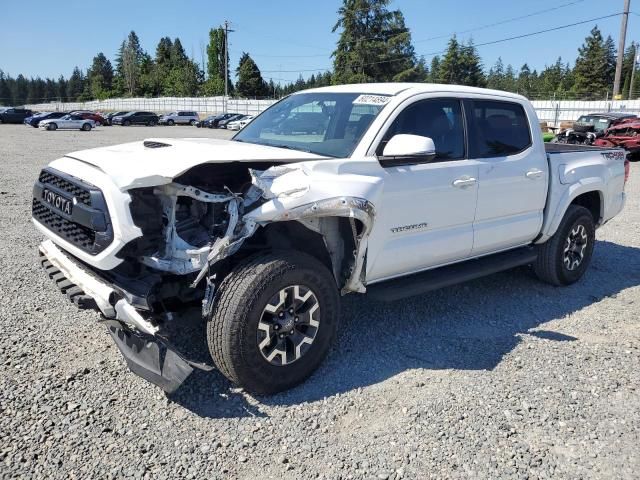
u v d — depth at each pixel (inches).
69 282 142.1
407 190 160.2
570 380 150.2
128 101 3368.6
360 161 150.3
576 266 232.2
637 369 157.6
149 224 128.6
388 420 129.7
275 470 111.7
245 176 147.5
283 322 135.9
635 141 745.0
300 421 128.6
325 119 175.0
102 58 5182.1
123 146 160.1
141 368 129.5
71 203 133.2
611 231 340.5
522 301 214.1
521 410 134.9
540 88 3821.4
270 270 131.7
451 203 174.4
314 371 146.4
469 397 139.9
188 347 159.0
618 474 113.0
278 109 201.0
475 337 177.9
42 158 694.5
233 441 120.3
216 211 134.3
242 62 3764.8
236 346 128.7
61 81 5831.7
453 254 181.9
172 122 2176.4
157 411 129.6
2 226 299.7
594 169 234.8
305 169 140.6
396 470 112.3
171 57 4505.4
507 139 197.9
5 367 144.8
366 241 152.2
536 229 211.3
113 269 135.7
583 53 3171.8
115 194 123.0
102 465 110.2
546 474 112.3
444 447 120.0
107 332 167.9
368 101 169.6
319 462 114.3
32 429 119.7
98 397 133.6
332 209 139.3
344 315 190.9
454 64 2699.3
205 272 127.7
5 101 5595.5
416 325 185.9
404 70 2603.3
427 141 147.1
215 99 2891.2
